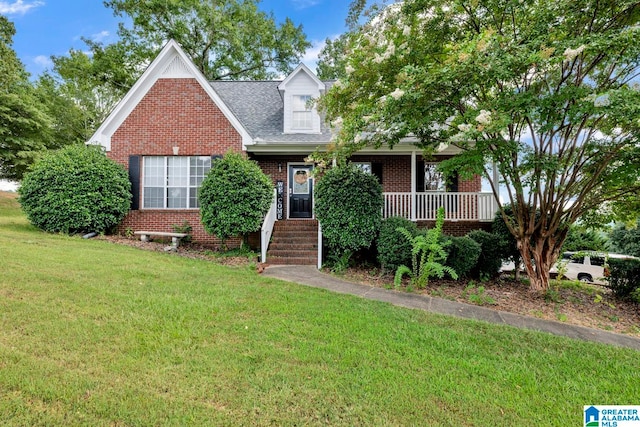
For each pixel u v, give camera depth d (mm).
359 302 5414
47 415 2326
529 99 5109
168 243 10273
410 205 10211
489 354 3693
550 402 2811
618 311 6008
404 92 5238
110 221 10148
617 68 6102
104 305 4352
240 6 21734
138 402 2502
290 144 10633
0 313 3859
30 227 10484
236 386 2777
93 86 23125
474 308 5570
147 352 3238
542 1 5379
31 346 3199
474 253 7234
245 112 12719
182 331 3734
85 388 2627
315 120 11664
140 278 5777
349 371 3117
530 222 6758
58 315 3938
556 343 4141
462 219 9969
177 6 19766
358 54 6453
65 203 9531
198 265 7461
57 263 6137
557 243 7062
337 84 6688
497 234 8359
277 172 11922
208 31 21125
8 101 19406
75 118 26219
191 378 2848
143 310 4273
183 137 10914
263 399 2619
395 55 6023
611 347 4156
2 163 20406
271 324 4145
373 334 4016
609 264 7184
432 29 6090
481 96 6078
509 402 2773
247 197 9070
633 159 5805
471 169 6078
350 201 8062
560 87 5875
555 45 4973
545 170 6055
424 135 7289
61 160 9828
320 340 3768
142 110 10961
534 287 6871
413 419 2488
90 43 20359
